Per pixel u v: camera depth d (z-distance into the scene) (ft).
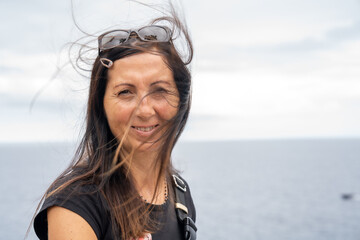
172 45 6.38
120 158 6.31
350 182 544.21
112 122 6.10
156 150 6.46
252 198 455.22
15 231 288.30
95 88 6.15
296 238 277.64
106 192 5.81
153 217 6.38
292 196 458.09
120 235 5.80
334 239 265.95
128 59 5.94
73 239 5.18
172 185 7.22
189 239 6.70
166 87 6.13
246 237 286.46
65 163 7.09
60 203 5.31
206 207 411.54
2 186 530.68
